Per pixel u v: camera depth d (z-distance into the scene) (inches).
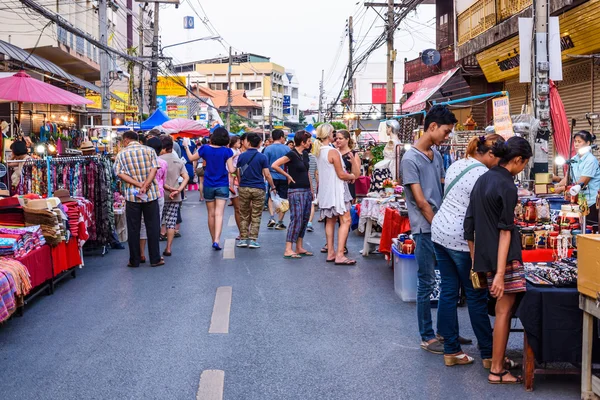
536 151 362.3
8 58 676.1
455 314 197.2
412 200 211.0
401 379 186.1
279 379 185.6
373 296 287.0
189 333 229.9
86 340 222.4
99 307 267.6
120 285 309.3
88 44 1079.6
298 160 379.6
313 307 267.4
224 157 408.2
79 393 175.0
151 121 859.4
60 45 894.4
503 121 350.3
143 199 350.6
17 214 286.0
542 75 362.0
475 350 213.8
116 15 1449.3
